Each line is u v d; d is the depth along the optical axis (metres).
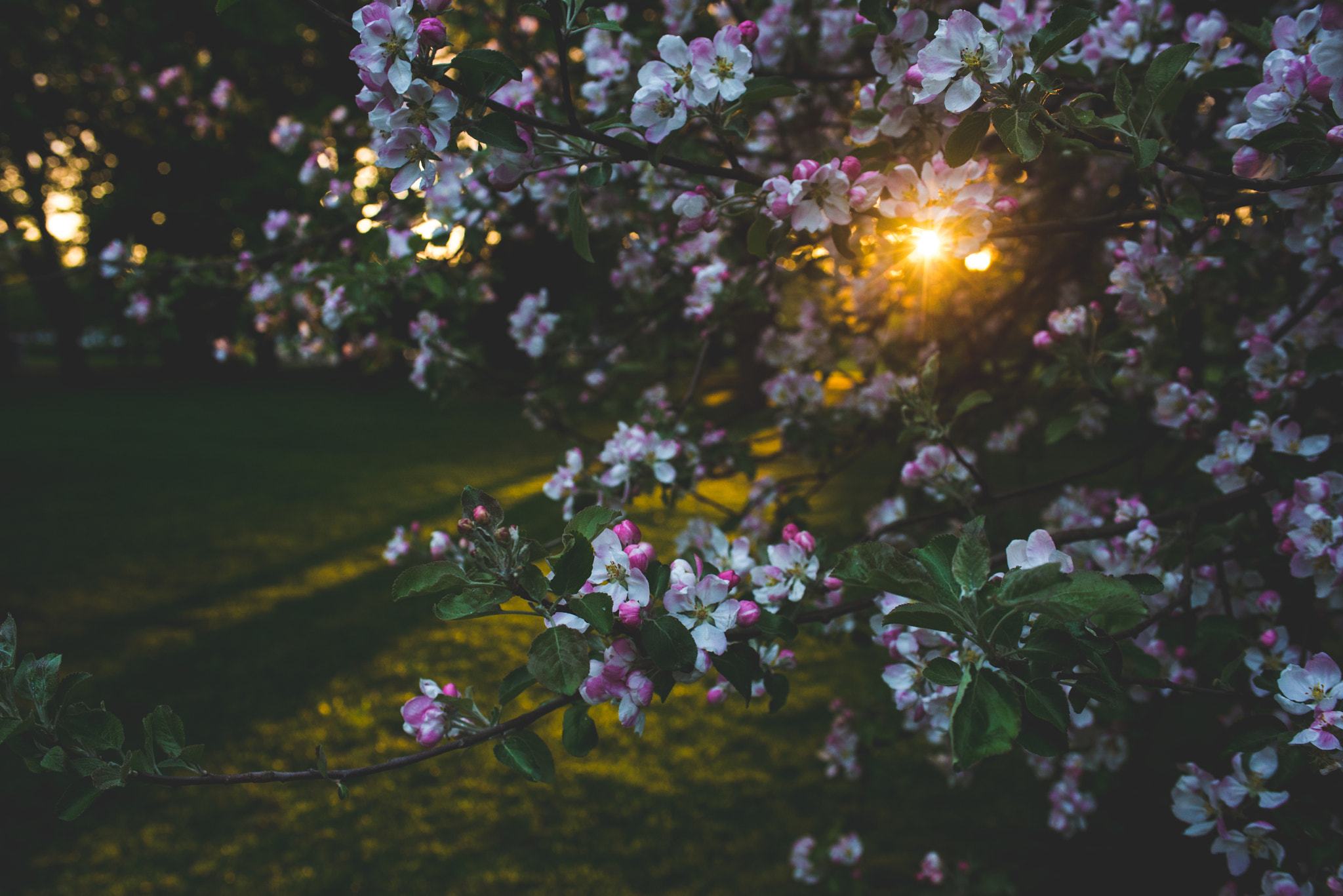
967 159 1.12
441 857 3.47
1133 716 1.82
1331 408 1.67
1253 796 1.24
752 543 2.18
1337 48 1.06
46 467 10.62
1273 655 1.43
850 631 1.99
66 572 6.64
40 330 38.25
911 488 2.44
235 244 6.80
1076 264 2.97
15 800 3.75
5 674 1.09
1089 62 1.74
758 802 3.73
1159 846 1.93
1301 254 1.69
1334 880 1.18
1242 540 1.67
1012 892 2.25
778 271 2.38
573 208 1.29
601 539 1.11
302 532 7.87
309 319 3.45
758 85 1.22
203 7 4.71
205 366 22.91
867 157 1.34
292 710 4.51
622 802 3.78
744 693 1.12
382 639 5.40
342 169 3.01
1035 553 1.02
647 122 1.25
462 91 1.09
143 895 3.25
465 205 2.37
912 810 3.61
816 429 2.79
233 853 3.48
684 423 2.28
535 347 3.00
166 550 7.28
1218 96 2.16
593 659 1.10
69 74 5.17
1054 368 1.95
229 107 4.59
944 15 2.00
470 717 1.15
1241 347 1.87
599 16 1.11
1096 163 2.74
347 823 3.66
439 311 3.09
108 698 4.62
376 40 1.03
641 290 2.90
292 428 14.38
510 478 10.07
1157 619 1.41
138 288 3.58
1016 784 3.76
